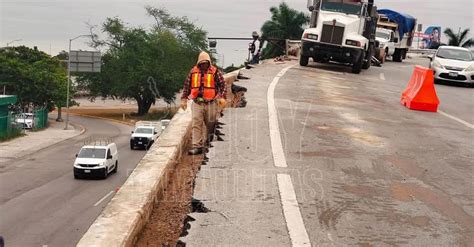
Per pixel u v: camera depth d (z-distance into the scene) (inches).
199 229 247.4
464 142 467.8
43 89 2583.7
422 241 248.2
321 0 1103.6
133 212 237.5
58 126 2508.6
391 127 507.5
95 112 3462.1
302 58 1130.0
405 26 1696.6
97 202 944.9
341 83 871.1
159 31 3137.3
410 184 331.9
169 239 239.1
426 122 556.1
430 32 2933.1
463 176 358.3
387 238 248.8
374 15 1114.7
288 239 240.2
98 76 3149.6
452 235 257.0
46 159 1432.1
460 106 737.6
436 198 309.0
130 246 217.5
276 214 267.7
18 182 1112.8
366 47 1114.1
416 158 396.5
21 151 1541.6
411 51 2490.2
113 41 3149.6
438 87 1008.2
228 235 241.9
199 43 3240.7
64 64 3730.3
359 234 251.0
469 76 1047.6
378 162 375.6
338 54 1076.5
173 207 277.4
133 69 3043.8
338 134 452.1
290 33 2394.2
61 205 913.5
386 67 1401.3
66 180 1155.3
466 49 1117.7
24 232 733.9
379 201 297.0
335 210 278.8
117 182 1159.0
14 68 2566.4
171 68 3070.9
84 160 1174.3
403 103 676.7
